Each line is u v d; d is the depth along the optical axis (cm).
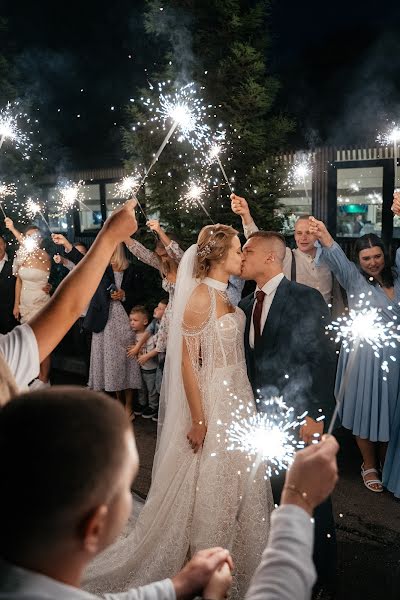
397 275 393
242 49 606
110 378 563
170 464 292
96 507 77
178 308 297
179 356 293
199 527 275
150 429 549
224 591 117
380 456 429
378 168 760
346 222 804
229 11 615
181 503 282
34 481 73
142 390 585
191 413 284
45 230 1016
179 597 113
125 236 159
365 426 401
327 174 798
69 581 78
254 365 300
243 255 291
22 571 74
